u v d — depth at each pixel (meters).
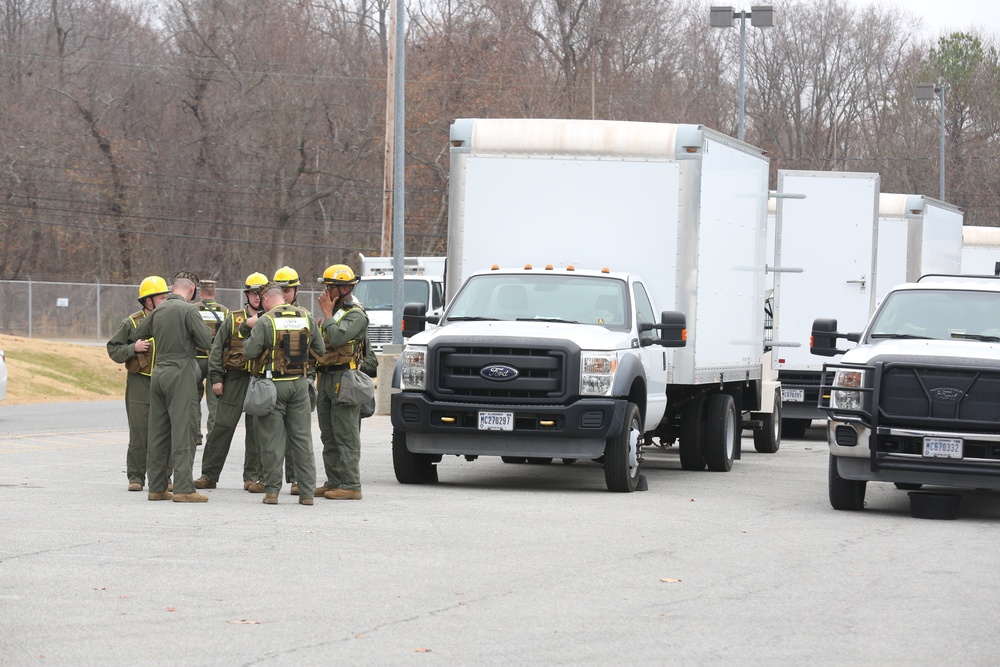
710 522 23.02
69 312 108.19
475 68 113.94
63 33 126.31
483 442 27.03
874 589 17.05
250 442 26.77
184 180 122.12
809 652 13.58
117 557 18.34
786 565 18.73
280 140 118.12
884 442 24.47
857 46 136.88
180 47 121.88
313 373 25.58
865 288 44.25
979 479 24.02
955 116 134.50
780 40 135.50
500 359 26.62
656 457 38.50
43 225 122.56
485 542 20.16
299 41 118.56
